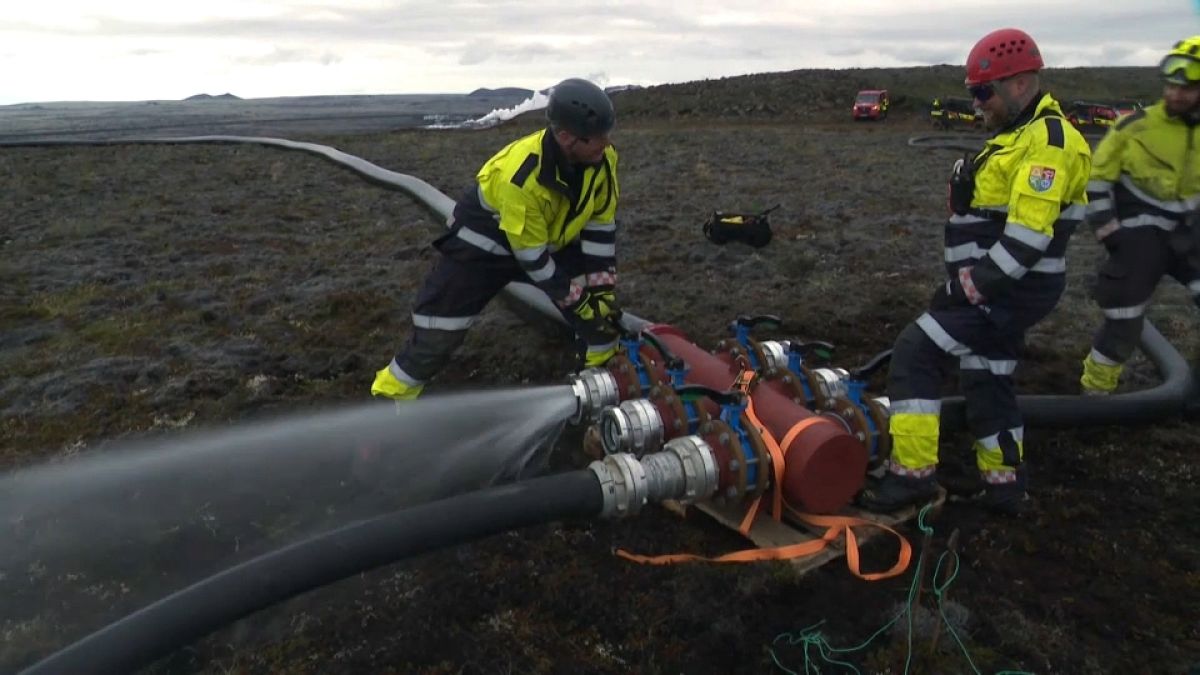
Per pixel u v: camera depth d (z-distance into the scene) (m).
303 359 5.21
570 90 3.19
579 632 2.79
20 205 10.46
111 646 2.08
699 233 8.52
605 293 3.90
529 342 5.39
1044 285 3.09
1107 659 2.66
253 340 5.58
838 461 2.92
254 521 3.52
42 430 4.32
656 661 2.66
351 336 5.65
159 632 2.13
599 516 2.82
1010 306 3.08
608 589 2.98
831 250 7.88
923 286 6.70
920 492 3.25
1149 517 3.43
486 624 2.83
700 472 2.88
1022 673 2.57
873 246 7.96
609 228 3.87
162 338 5.64
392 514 2.50
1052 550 3.20
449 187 11.67
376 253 7.92
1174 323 5.84
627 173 13.42
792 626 2.80
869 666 2.61
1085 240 8.62
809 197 10.75
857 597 2.93
